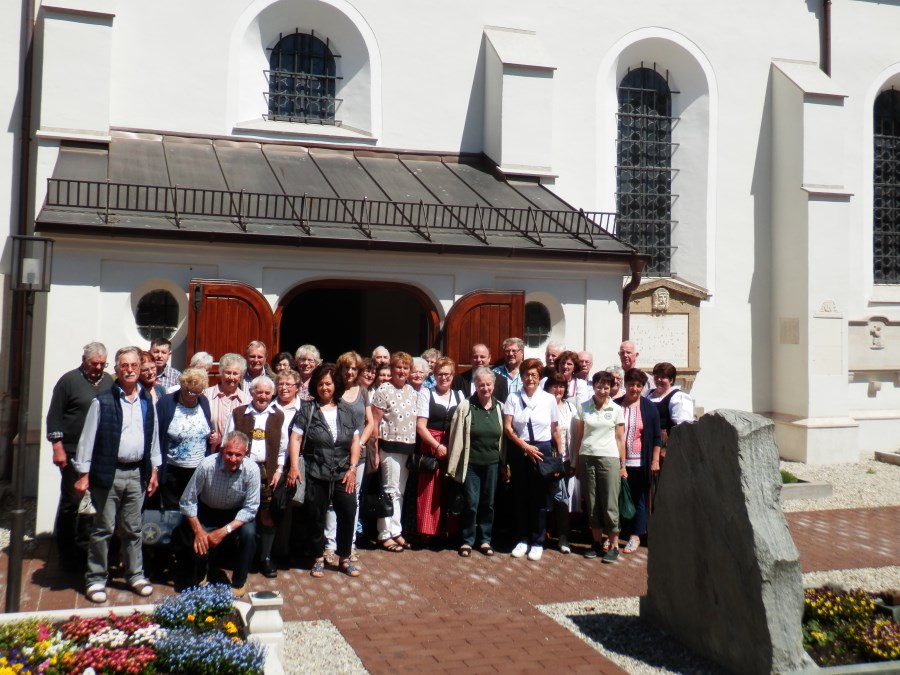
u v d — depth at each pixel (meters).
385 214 11.91
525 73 14.25
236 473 7.78
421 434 9.49
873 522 11.44
